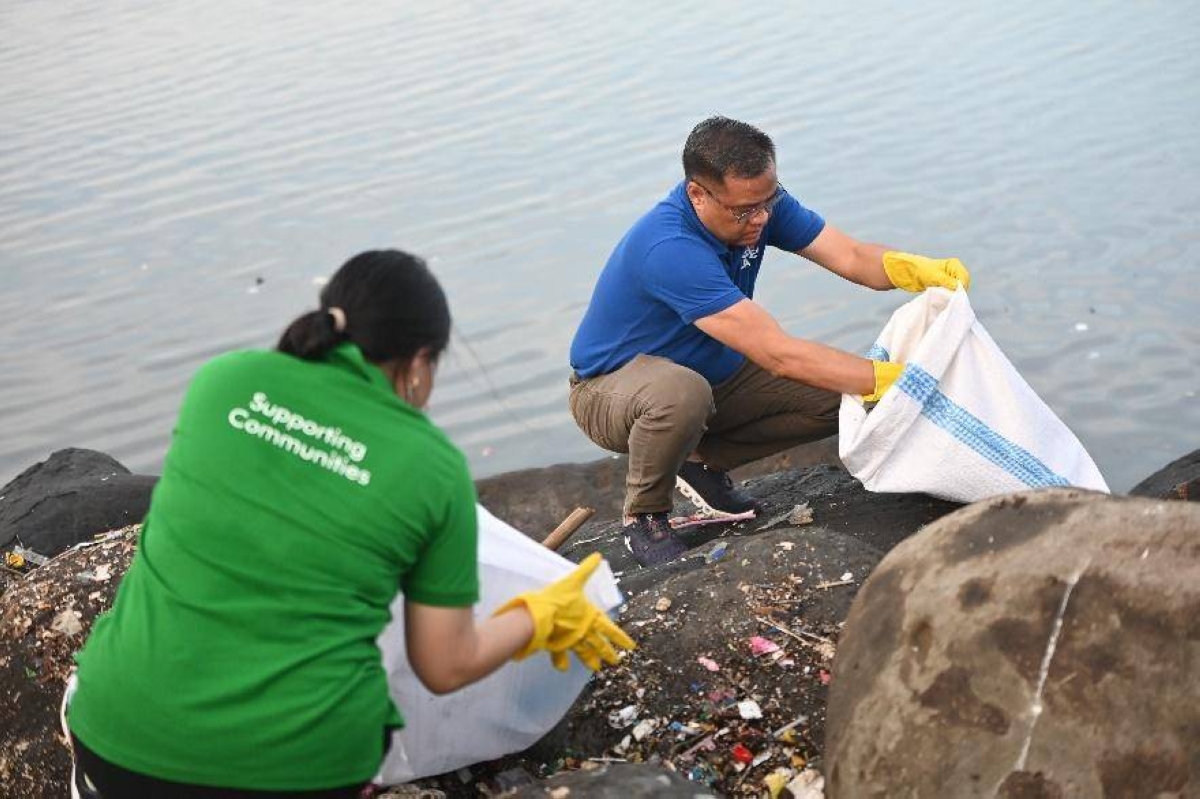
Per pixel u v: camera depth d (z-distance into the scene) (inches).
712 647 143.8
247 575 98.0
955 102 534.6
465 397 370.6
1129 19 617.0
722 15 678.5
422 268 102.7
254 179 521.7
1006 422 171.2
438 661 101.3
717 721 136.6
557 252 443.5
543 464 340.5
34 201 522.3
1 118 616.7
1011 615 103.9
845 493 202.4
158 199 512.7
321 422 98.7
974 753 101.0
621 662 143.7
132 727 99.4
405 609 102.0
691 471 203.3
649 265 179.5
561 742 137.7
